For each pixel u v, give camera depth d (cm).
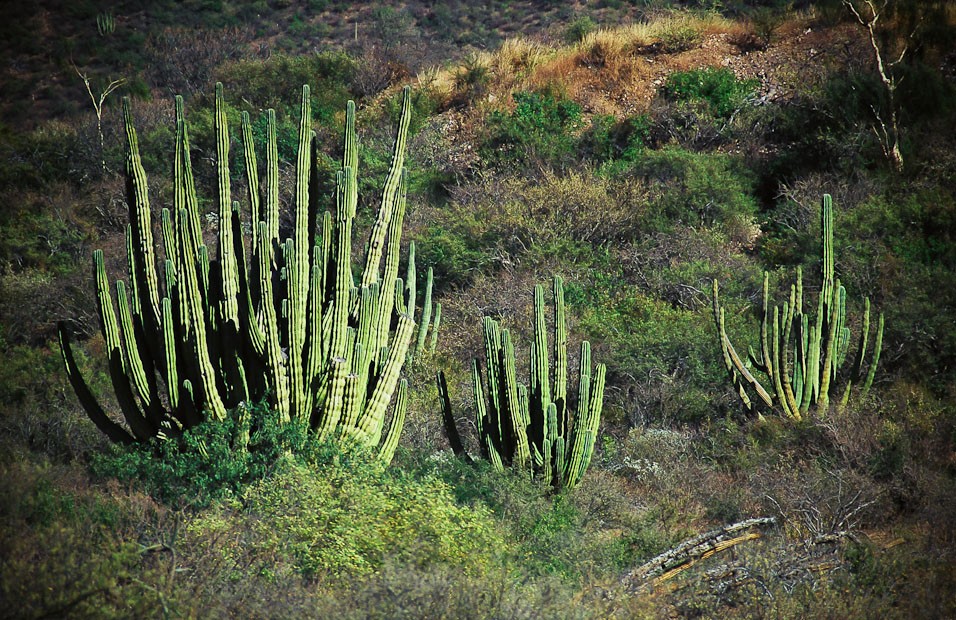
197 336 789
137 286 836
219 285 821
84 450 1036
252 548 576
